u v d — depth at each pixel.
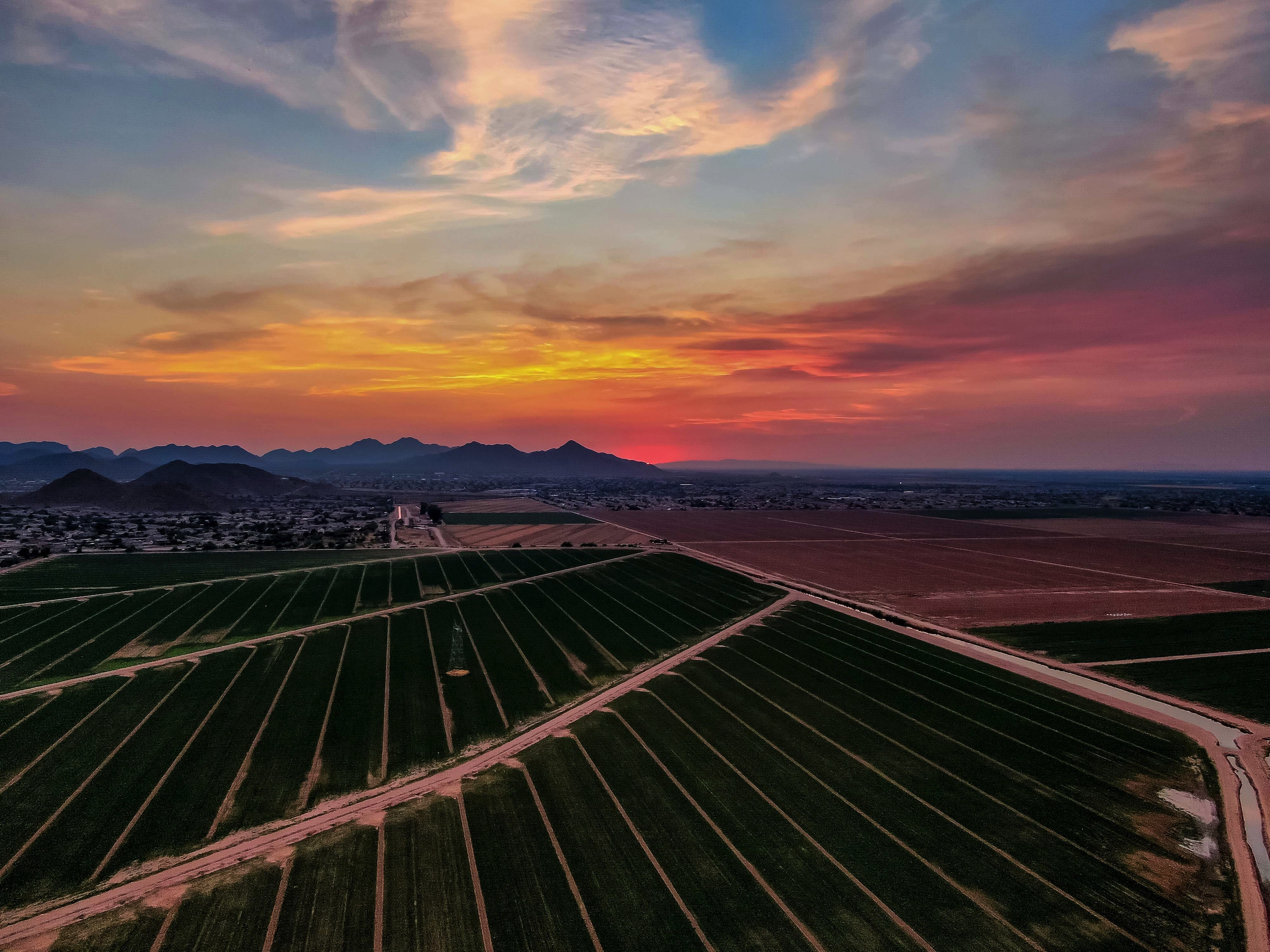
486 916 35.44
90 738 55.12
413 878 38.25
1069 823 45.69
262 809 45.25
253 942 33.25
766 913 36.25
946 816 46.22
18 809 44.56
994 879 39.59
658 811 45.91
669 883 38.47
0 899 36.12
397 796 47.16
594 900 36.84
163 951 32.53
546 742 55.91
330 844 41.28
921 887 38.72
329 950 32.81
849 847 42.38
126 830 42.62
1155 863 41.47
